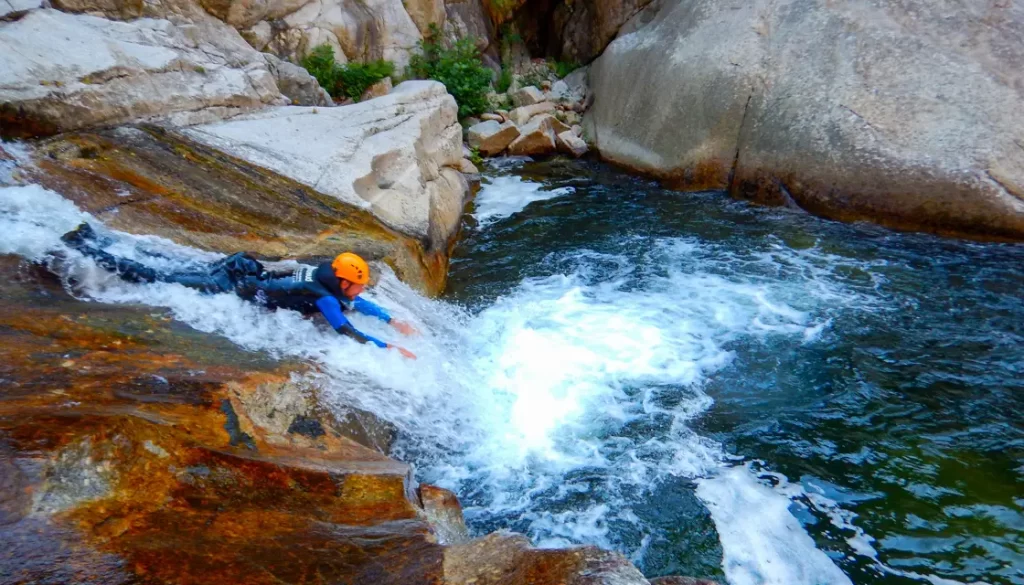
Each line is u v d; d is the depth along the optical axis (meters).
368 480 3.29
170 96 6.80
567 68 14.75
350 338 4.90
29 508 2.46
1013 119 8.20
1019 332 6.13
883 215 8.60
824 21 9.70
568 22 15.07
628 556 3.94
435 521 3.46
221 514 2.80
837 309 6.66
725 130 9.98
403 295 6.05
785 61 9.70
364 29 11.49
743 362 5.82
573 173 11.24
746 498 4.35
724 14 10.62
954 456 4.65
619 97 11.91
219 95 7.34
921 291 6.96
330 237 6.31
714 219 9.07
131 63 6.61
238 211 6.11
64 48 6.25
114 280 4.61
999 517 4.12
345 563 2.66
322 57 10.46
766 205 9.49
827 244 8.20
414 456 4.48
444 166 9.40
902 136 8.55
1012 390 5.32
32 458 2.62
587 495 4.37
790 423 5.04
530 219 9.26
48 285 4.30
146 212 5.52
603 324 6.46
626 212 9.43
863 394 5.34
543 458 4.68
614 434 4.94
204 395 3.46
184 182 6.07
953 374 5.55
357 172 7.25
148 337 4.01
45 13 6.57
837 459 4.67
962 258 7.69
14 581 2.18
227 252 5.58
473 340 6.14
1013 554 3.86
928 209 8.29
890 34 9.20
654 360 5.85
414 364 5.04
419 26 12.62
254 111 7.79
